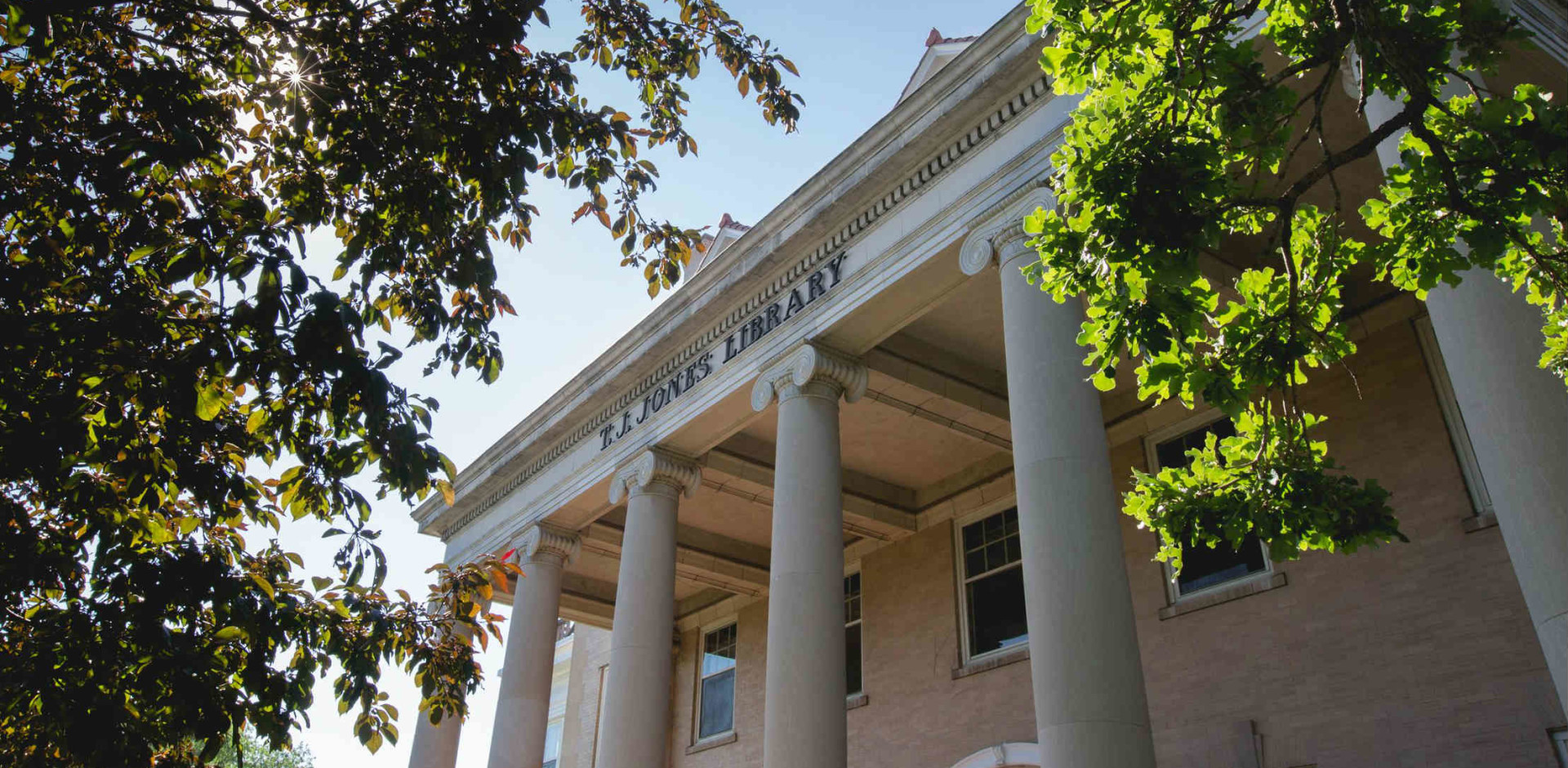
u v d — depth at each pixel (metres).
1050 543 9.95
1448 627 12.54
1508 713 11.76
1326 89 5.83
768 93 8.75
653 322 17.88
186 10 6.72
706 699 24.52
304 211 6.75
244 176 7.11
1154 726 15.06
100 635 5.64
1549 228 6.93
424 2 6.95
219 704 5.64
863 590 21.06
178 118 6.14
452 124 7.30
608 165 8.08
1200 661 14.84
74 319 5.32
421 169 7.23
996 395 16.59
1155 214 5.45
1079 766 8.91
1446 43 5.72
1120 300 5.62
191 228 5.63
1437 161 5.70
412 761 21.05
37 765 5.84
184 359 5.29
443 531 24.84
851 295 14.07
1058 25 6.25
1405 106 5.50
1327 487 6.68
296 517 6.64
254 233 5.87
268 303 5.19
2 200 5.57
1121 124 5.64
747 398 15.95
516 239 8.18
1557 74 8.74
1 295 5.39
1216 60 5.96
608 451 18.77
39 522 6.51
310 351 5.31
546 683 19.39
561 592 25.03
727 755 22.92
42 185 5.90
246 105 7.33
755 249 15.78
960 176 13.11
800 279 15.34
